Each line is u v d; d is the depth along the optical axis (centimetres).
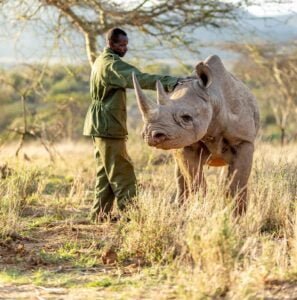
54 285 1016
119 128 1364
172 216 1161
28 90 2503
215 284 916
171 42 2355
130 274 1066
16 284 1020
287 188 1430
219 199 1205
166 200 1312
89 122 1388
